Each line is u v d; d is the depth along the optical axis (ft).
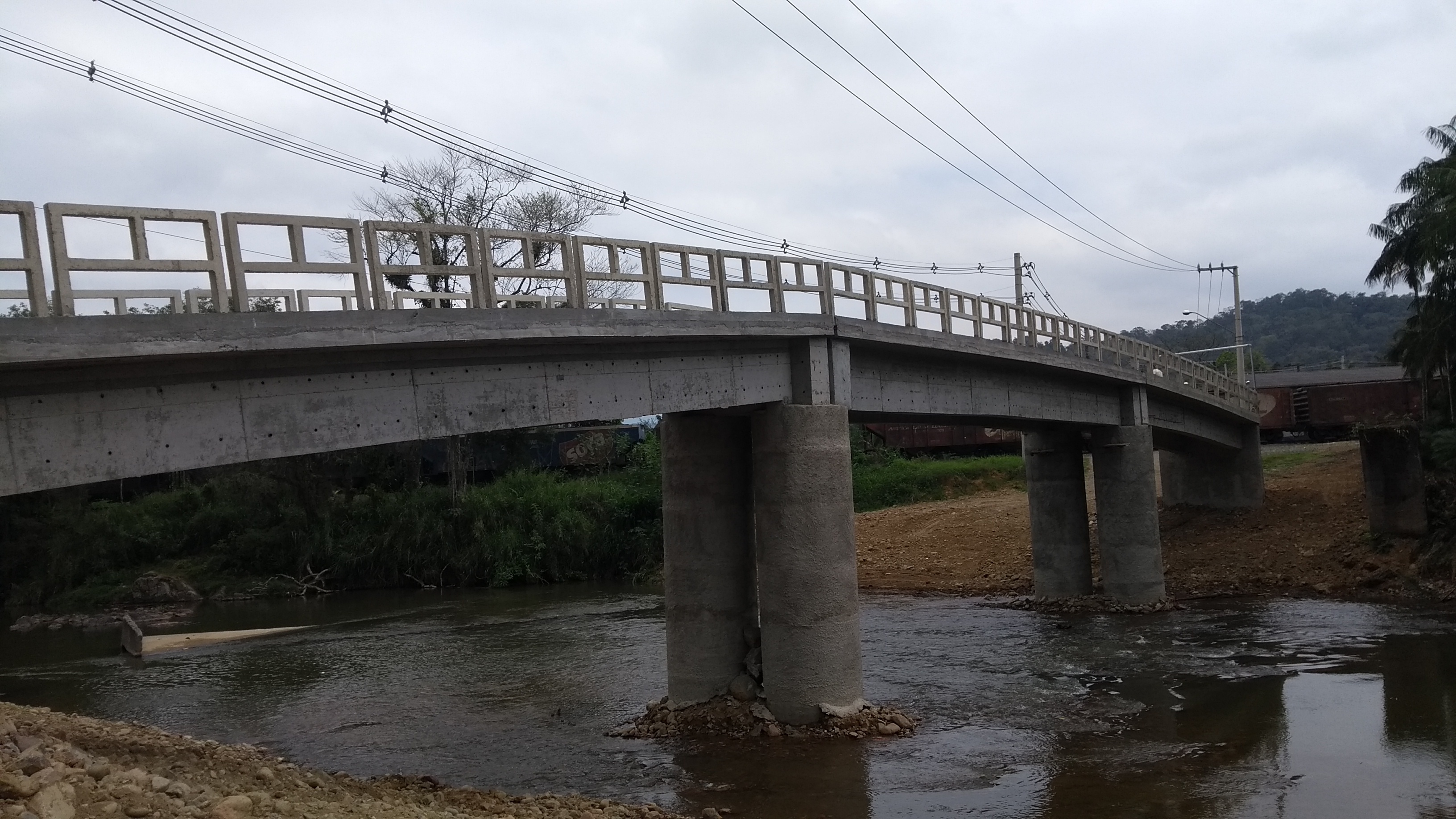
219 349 36.94
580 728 68.69
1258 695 72.84
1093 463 119.75
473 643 110.83
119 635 138.00
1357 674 77.61
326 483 190.39
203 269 37.58
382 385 44.83
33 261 33.09
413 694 83.71
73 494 193.47
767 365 65.21
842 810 49.80
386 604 157.58
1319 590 119.34
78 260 34.14
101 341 33.86
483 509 179.32
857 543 160.45
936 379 85.30
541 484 188.44
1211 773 55.26
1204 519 148.56
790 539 64.13
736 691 66.80
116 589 178.70
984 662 88.48
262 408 40.52
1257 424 148.56
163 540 192.54
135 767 44.14
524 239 50.62
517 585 175.52
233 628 138.41
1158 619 108.37
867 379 75.97
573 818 44.39
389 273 44.24
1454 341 133.39
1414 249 146.51
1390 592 114.42
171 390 37.78
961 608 122.31
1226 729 64.23
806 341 66.33
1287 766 56.13
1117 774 55.36
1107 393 115.55
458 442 193.16
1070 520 121.08
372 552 180.75
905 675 83.25
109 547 187.83
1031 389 100.37
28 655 122.01
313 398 42.24
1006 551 144.36
